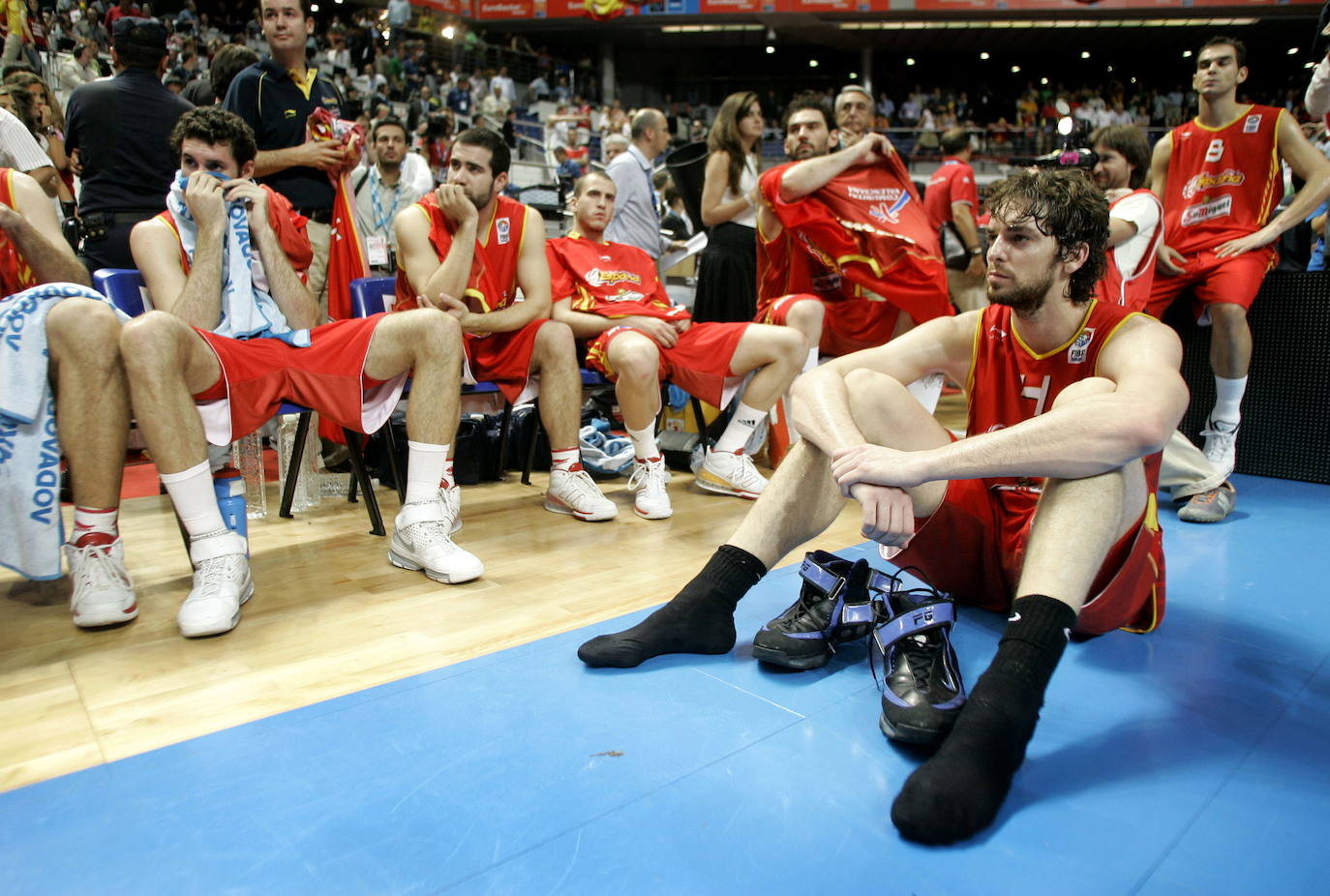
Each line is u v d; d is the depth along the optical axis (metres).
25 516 1.81
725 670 1.65
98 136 3.11
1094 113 18.30
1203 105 3.35
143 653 1.72
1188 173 3.42
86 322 1.79
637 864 1.05
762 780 1.25
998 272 1.49
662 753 1.32
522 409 3.74
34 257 2.10
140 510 2.95
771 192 3.26
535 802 1.19
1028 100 19.89
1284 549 2.51
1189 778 1.28
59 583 2.19
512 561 2.38
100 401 1.83
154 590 2.12
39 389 1.77
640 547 2.54
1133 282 2.85
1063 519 1.32
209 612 1.81
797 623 1.67
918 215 3.26
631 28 18.91
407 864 1.05
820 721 1.44
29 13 8.15
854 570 1.71
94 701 1.50
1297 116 16.75
